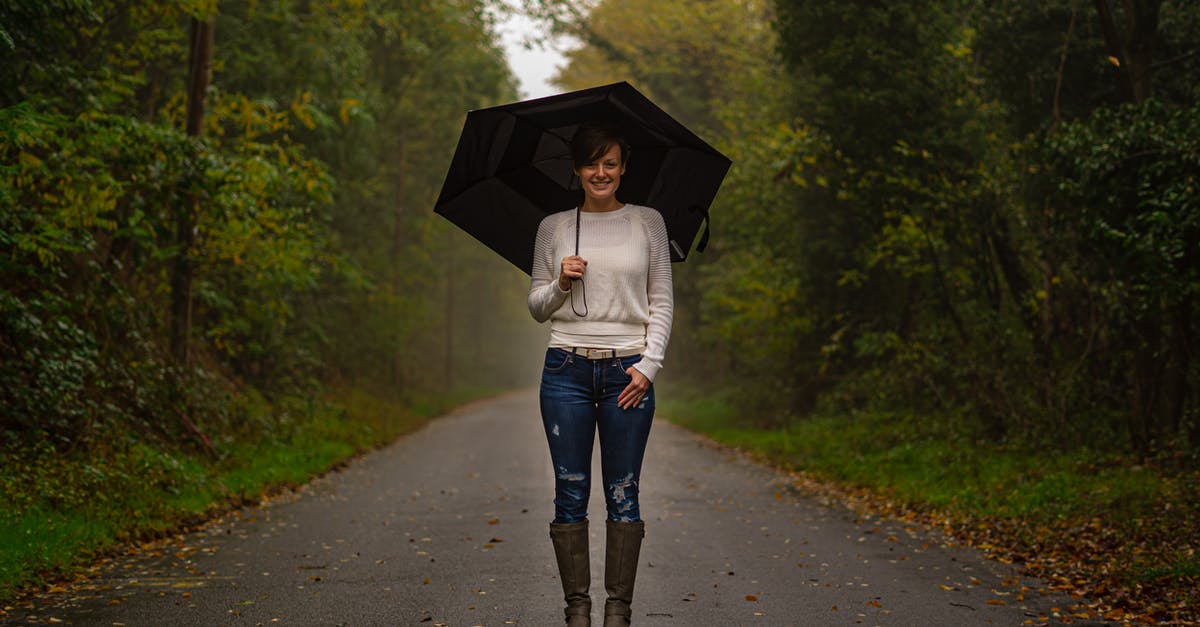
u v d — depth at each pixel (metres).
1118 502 7.95
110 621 4.96
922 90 12.72
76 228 9.58
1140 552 6.36
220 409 12.90
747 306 19.70
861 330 17.92
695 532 7.89
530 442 18.09
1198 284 9.00
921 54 12.98
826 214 17.86
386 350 29.14
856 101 12.91
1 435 8.49
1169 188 8.99
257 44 16.31
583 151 3.58
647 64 28.17
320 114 14.12
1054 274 11.99
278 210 13.56
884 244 14.31
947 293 13.38
